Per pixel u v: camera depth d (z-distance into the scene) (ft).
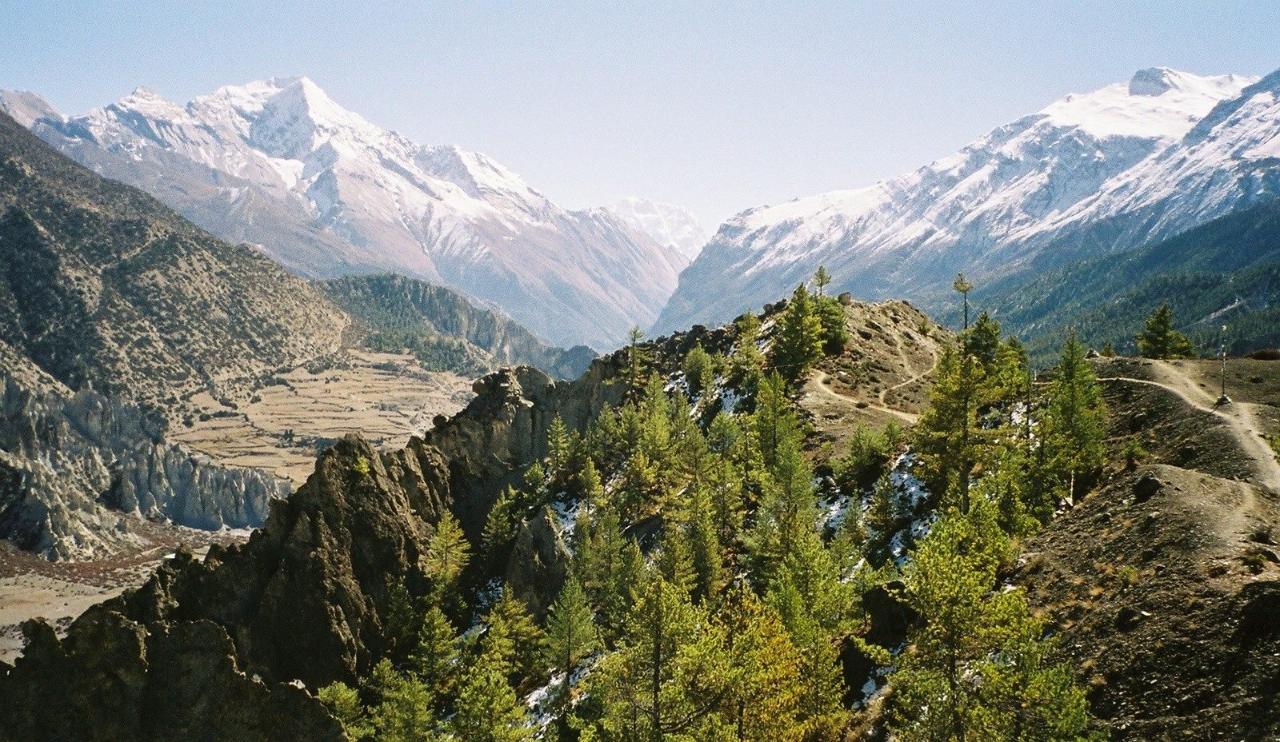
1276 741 128.57
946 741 138.21
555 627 308.81
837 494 343.26
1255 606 148.87
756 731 172.14
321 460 405.18
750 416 420.36
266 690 275.59
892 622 216.33
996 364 429.38
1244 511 187.93
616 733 177.47
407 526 413.18
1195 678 145.48
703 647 171.12
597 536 380.37
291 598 361.71
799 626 197.98
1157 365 361.71
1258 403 295.89
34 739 262.47
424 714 284.00
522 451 529.04
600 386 564.71
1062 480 257.75
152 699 270.26
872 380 499.10
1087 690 156.25
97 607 274.77
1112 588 178.81
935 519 278.05
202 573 364.79
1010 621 140.77
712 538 316.19
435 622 339.98
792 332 503.20
